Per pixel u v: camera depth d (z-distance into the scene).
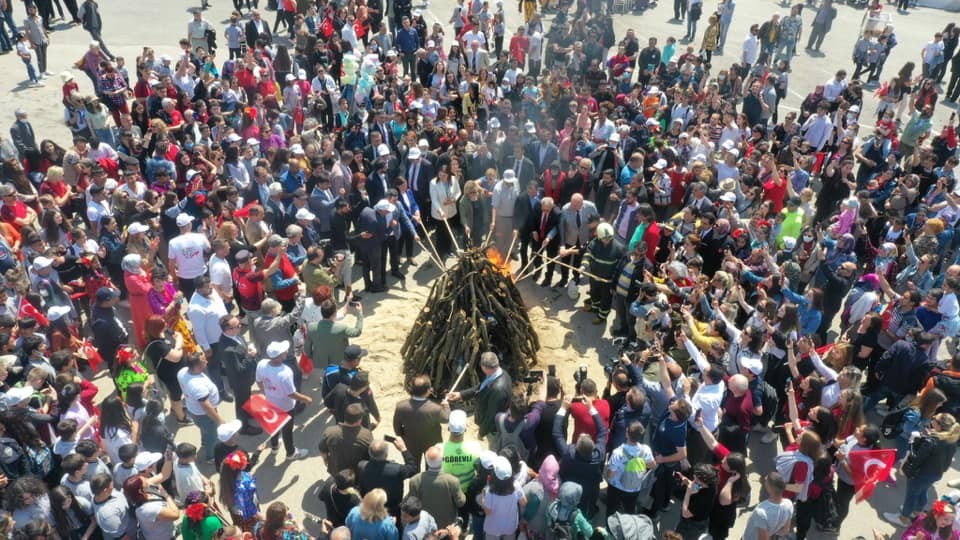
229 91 16.97
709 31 23.00
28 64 19.17
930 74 22.12
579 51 20.78
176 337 9.22
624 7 29.91
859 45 22.83
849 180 13.98
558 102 18.45
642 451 7.54
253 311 10.90
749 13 30.73
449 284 10.59
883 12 30.91
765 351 9.45
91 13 20.30
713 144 15.27
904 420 9.27
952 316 9.86
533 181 12.59
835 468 8.15
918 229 12.84
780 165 14.47
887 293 10.67
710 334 9.58
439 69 19.42
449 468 7.50
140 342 10.12
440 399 10.23
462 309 10.23
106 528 6.96
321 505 8.59
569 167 14.55
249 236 11.52
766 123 18.16
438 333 10.42
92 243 10.76
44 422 7.94
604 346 11.59
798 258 11.84
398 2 23.45
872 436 7.71
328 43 20.48
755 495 8.91
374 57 19.05
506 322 10.38
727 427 8.03
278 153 13.64
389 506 7.31
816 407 7.98
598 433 7.93
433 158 14.00
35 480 6.87
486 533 7.33
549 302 12.78
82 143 13.47
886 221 12.84
